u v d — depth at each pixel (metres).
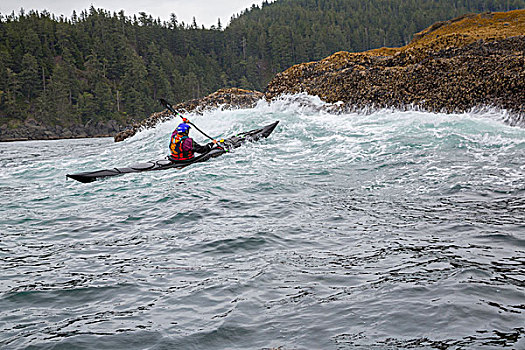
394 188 7.30
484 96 13.07
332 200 6.83
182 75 108.19
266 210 6.41
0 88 81.94
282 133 13.03
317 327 2.99
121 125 85.19
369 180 8.02
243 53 126.25
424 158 9.16
